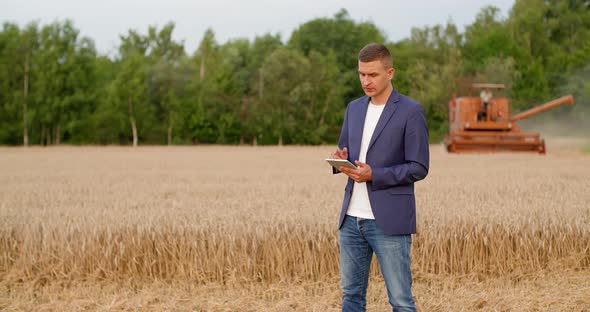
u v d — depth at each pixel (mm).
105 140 49656
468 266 5605
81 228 5648
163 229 5621
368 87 3457
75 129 48375
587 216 6176
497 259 5621
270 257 5473
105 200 8438
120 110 47438
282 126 49156
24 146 44656
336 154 3584
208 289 5234
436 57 57531
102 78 54219
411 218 3482
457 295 4957
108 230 5562
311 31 61125
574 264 5633
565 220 5871
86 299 4945
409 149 3430
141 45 68250
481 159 19312
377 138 3486
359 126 3598
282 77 50156
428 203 7066
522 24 54938
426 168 3432
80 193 9688
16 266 5551
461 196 7977
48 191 9969
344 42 60969
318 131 50000
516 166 16000
